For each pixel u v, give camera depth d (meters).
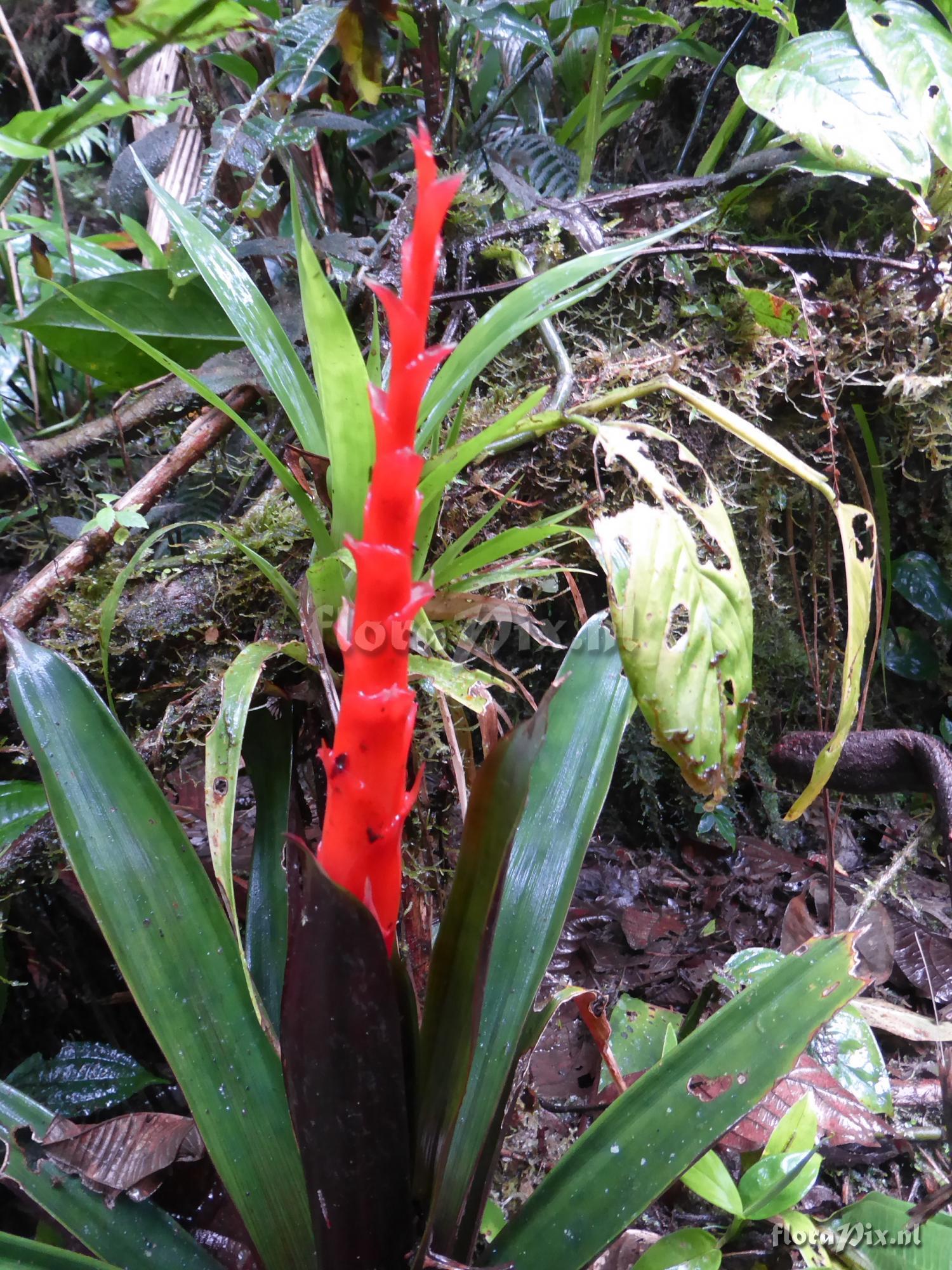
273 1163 0.49
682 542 0.57
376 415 0.34
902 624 1.23
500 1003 0.53
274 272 0.98
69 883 0.78
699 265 0.88
